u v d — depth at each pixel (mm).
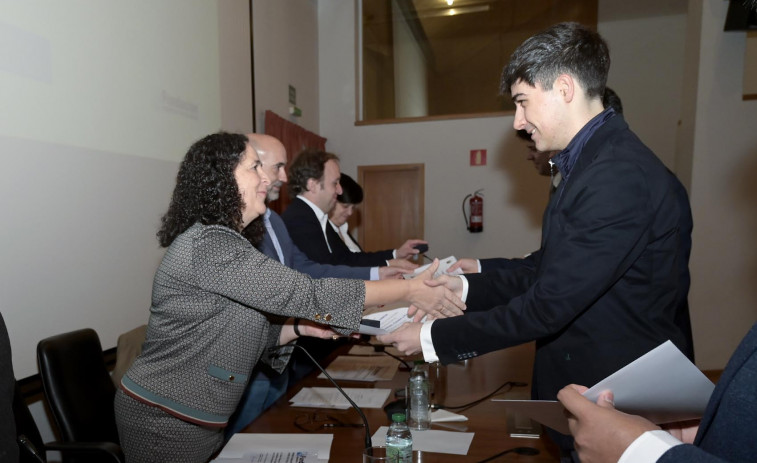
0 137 1821
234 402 1200
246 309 1146
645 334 935
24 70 1921
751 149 3762
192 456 1171
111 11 2398
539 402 765
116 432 1594
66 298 2121
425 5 5988
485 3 5895
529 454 1110
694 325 3902
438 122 5652
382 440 1192
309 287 1143
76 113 2182
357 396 1529
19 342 1889
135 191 2568
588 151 984
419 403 1304
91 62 2270
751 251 3785
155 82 2752
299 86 5324
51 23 2045
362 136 5859
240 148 1190
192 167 1160
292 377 2062
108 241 2375
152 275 2697
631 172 906
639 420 518
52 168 2051
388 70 6094
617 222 888
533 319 954
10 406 810
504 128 5484
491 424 1298
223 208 1152
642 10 5285
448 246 5625
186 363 1132
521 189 5434
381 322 1315
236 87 3854
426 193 5676
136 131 2584
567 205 973
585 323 968
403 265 2445
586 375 964
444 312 1357
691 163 3896
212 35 3438
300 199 2492
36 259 1971
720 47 3789
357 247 3467
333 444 1178
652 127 5277
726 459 428
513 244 5469
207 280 1096
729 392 434
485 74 5941
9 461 779
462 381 1703
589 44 972
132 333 1953
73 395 1483
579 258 901
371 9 6039
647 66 5277
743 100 3768
